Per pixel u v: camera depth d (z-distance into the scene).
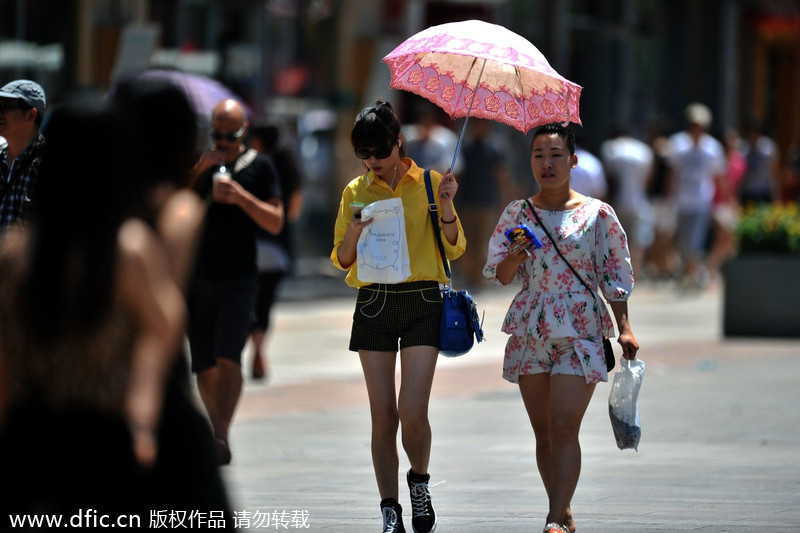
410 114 66.81
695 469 24.86
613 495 22.52
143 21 52.16
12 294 12.07
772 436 28.48
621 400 18.70
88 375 12.00
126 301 12.06
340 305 58.28
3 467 12.05
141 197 12.52
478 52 19.00
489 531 19.91
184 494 12.73
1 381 12.09
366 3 64.00
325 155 62.31
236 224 25.06
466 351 18.98
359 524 20.30
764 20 103.38
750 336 47.53
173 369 12.90
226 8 56.47
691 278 65.00
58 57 49.25
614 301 19.08
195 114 13.56
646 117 92.94
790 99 114.50
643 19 91.50
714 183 66.12
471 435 28.59
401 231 18.98
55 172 12.14
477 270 60.25
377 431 19.20
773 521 20.50
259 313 36.12
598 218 19.05
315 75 61.66
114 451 12.06
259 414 31.14
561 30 81.25
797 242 47.69
